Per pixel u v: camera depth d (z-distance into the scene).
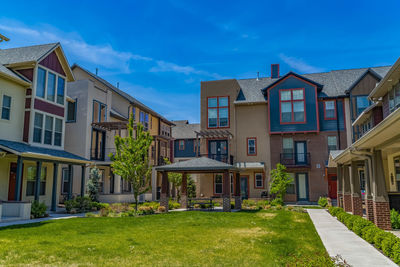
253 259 7.21
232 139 27.58
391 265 6.73
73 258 7.08
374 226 9.79
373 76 24.80
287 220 13.98
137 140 17.66
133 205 20.06
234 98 28.05
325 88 27.11
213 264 6.78
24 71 17.56
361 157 11.95
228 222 13.23
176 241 9.10
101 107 25.19
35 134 17.34
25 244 8.30
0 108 15.73
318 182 25.52
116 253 7.57
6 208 13.85
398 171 18.53
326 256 6.74
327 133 25.80
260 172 26.77
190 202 21.52
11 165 16.98
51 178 20.09
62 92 19.67
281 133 26.38
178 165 18.84
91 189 21.31
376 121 18.33
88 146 23.02
